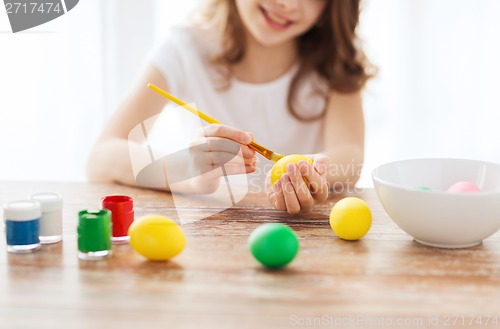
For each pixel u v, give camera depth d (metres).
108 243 0.71
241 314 0.56
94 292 0.61
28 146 1.52
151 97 1.41
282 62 1.63
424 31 1.77
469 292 0.61
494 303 0.59
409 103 1.81
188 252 0.73
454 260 0.70
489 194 0.68
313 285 0.63
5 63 1.49
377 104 1.79
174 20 1.76
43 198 0.77
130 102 1.39
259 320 0.55
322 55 1.59
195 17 1.67
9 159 1.51
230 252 0.73
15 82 1.50
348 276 0.65
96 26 1.58
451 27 1.76
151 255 0.69
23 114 1.52
